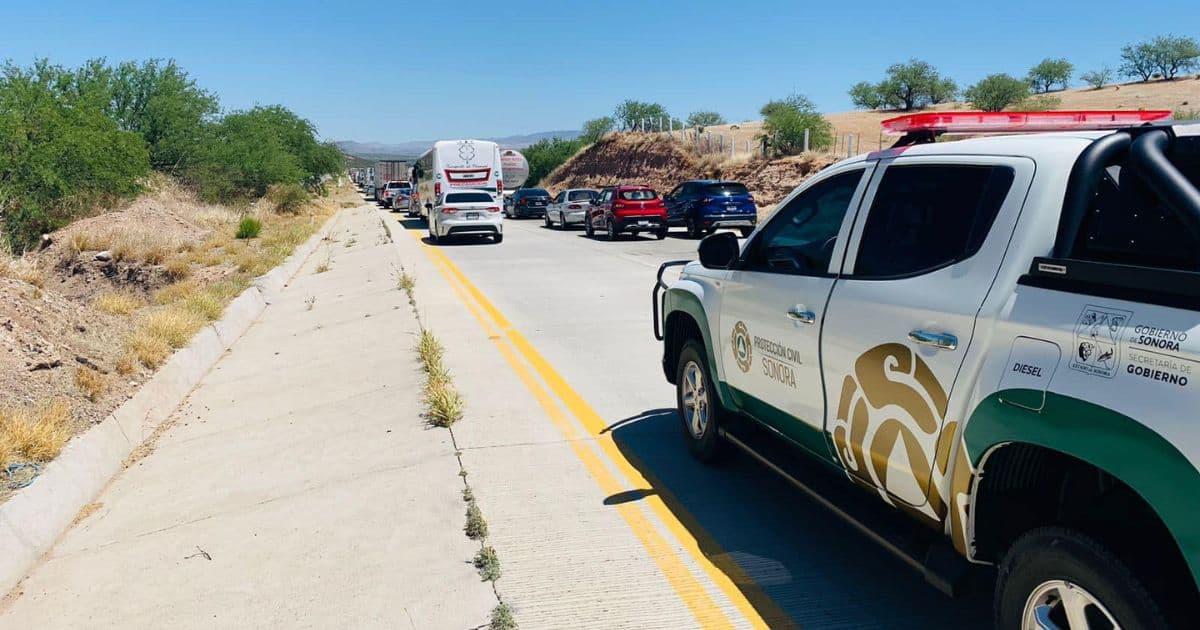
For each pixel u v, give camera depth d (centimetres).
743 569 450
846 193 427
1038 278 290
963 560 340
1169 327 239
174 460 698
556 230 3391
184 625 423
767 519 513
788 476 459
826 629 391
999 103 5194
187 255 1834
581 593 428
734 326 511
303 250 2309
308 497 584
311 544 505
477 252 2328
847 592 424
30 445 603
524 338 1083
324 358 1023
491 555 463
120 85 3028
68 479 595
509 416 736
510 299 1420
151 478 658
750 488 562
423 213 3875
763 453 493
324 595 442
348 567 471
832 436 409
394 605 425
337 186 8688
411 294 1441
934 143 385
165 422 805
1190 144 289
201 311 1165
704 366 578
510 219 4428
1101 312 262
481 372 900
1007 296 301
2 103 2089
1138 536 261
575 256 2172
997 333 299
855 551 470
